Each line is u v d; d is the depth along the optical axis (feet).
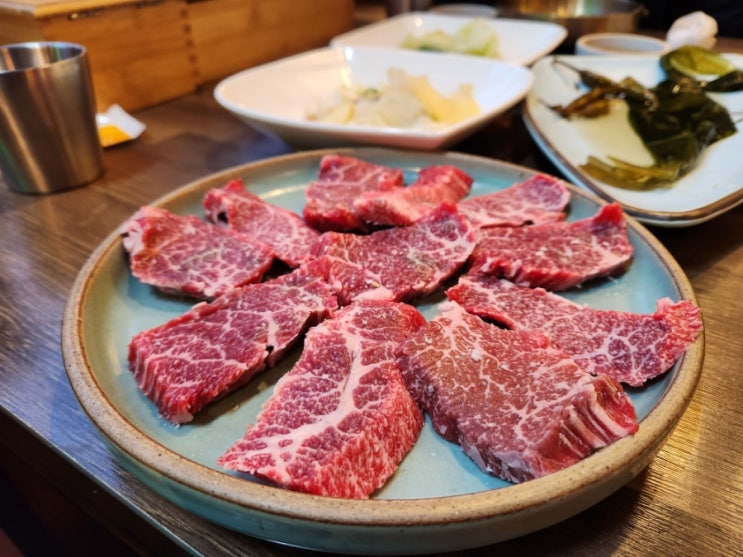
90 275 0.83
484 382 0.67
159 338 0.76
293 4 1.92
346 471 0.59
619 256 0.88
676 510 0.58
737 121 1.21
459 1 2.42
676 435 0.66
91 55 1.42
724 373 0.73
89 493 0.69
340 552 0.53
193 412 0.68
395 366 0.71
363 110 1.33
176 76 1.65
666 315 0.72
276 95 1.41
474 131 1.20
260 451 0.60
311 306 0.80
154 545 0.65
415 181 1.12
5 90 1.05
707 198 0.99
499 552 0.56
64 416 0.70
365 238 0.93
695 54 1.41
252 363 0.71
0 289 0.91
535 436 0.60
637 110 1.29
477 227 0.96
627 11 1.92
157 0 1.51
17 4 1.31
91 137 1.20
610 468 0.54
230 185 1.06
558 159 1.09
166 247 0.91
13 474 1.00
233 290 0.83
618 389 0.64
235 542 0.57
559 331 0.77
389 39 1.82
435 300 0.88
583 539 0.56
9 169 1.15
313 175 1.16
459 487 0.61
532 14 1.85
